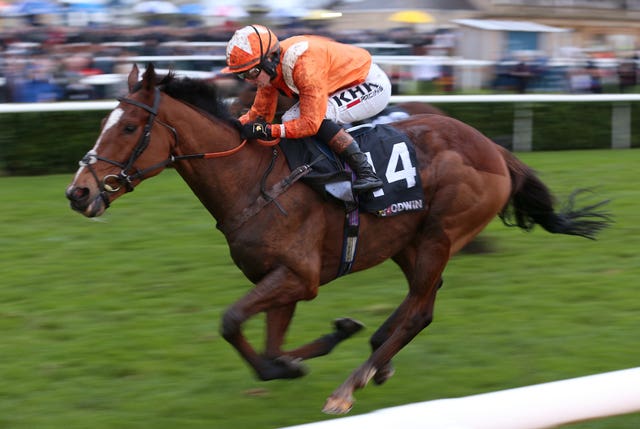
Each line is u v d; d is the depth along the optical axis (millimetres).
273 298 5629
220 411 5863
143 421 5680
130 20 26562
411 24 36688
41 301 8250
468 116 18234
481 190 6383
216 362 6789
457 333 7379
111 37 22078
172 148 5656
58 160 15438
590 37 42750
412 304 6348
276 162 5820
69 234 10883
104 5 25969
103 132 5492
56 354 6895
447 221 6281
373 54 25438
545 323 7559
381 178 6000
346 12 37750
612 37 43344
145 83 5531
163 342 7172
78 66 19172
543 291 8539
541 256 9930
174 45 21547
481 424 2426
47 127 15219
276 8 27547
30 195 13211
